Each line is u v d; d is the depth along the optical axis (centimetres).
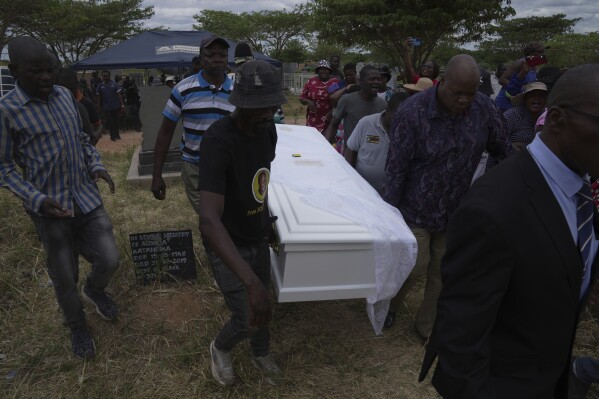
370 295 251
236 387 257
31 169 247
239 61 470
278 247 245
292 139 409
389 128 338
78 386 255
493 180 126
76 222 271
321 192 282
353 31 1992
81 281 358
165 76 1867
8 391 250
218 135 198
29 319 313
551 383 134
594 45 2738
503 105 543
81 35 3253
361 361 287
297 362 282
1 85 1423
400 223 260
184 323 313
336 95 634
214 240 188
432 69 608
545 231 119
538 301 122
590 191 126
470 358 124
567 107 115
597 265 133
